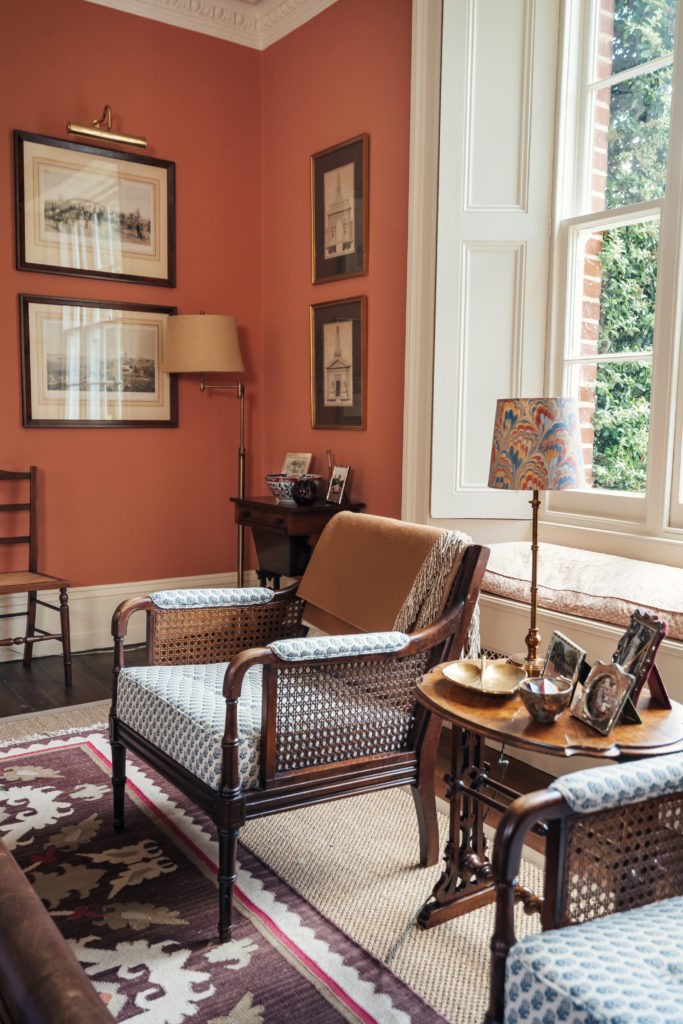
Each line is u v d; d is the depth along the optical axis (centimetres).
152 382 438
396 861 225
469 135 329
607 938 116
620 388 324
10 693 359
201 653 252
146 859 222
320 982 172
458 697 174
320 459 435
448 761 297
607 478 332
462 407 338
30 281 398
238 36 454
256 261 471
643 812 134
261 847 231
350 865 222
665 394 296
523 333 336
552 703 155
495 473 197
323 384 427
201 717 197
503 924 118
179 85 435
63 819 244
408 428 356
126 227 423
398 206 374
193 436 456
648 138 310
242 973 175
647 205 302
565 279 334
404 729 216
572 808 121
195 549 463
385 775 211
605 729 152
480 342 337
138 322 430
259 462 484
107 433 428
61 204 402
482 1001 167
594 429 335
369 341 396
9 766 281
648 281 312
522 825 117
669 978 106
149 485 444
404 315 375
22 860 220
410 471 357
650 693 174
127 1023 158
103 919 193
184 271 445
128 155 418
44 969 58
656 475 300
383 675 210
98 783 269
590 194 330
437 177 336
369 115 387
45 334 403
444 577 225
